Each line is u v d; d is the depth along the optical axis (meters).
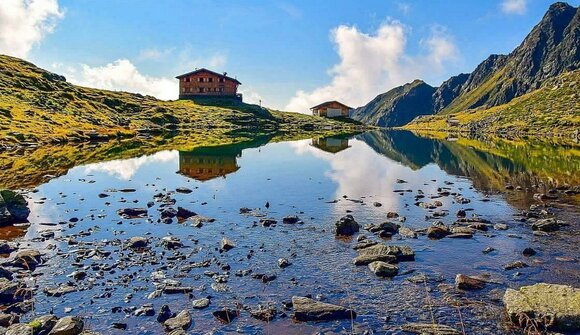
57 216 29.89
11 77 134.62
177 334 14.16
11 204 28.80
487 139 130.12
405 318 15.55
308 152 76.75
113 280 18.75
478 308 16.31
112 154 69.44
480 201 35.25
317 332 14.62
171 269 20.06
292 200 35.50
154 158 63.88
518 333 14.49
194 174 48.81
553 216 29.88
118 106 154.00
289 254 22.27
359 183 44.19
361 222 28.72
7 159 61.44
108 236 25.25
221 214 30.61
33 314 15.68
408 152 81.81
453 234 25.42
